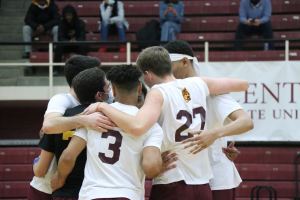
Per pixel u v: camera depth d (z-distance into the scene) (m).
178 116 5.84
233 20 21.61
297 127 16.27
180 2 20.22
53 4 20.45
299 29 21.34
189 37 20.62
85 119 5.64
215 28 21.56
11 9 22.58
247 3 19.39
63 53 19.16
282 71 16.39
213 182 6.36
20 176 17.19
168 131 5.87
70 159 5.72
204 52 18.59
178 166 5.84
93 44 17.92
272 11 22.05
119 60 19.05
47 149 6.12
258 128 16.34
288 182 16.50
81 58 6.42
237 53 18.72
